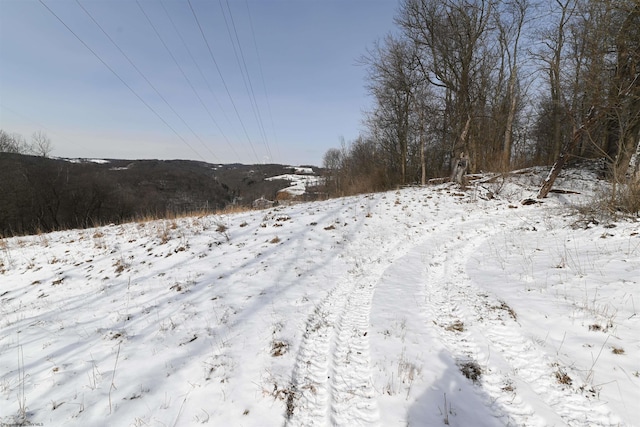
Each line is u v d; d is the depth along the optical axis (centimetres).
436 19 1842
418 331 438
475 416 289
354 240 927
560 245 711
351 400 319
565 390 307
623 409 273
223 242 922
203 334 453
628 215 778
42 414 310
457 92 1820
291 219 1152
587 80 1058
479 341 402
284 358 387
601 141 1695
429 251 819
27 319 566
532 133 2891
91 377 368
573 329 389
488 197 1446
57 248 1052
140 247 929
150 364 387
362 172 3312
